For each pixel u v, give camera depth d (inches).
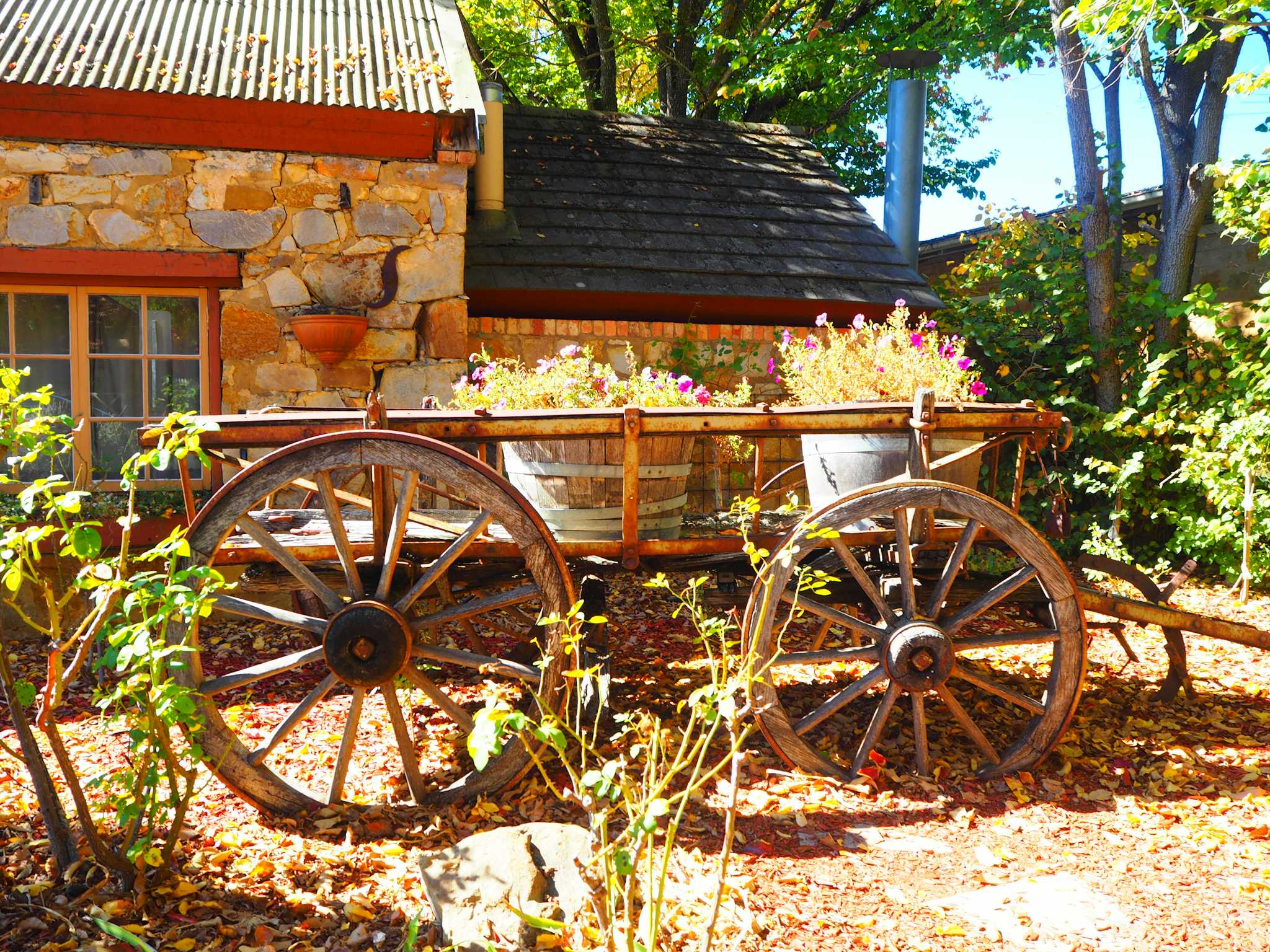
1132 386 314.0
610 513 143.6
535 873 103.0
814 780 140.2
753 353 286.8
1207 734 163.8
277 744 127.0
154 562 212.1
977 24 417.7
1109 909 106.7
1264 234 276.8
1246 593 267.0
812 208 349.7
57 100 217.9
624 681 186.4
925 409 137.6
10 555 92.8
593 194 328.8
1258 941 100.2
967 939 100.2
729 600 151.9
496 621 176.1
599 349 275.0
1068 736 158.7
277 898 105.7
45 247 224.7
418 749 152.6
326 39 270.8
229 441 129.9
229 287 235.6
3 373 99.3
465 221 249.0
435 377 244.7
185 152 230.4
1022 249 343.0
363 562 133.9
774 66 502.0
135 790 102.7
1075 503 329.4
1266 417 258.4
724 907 103.5
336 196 237.9
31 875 107.2
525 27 624.7
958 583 156.9
